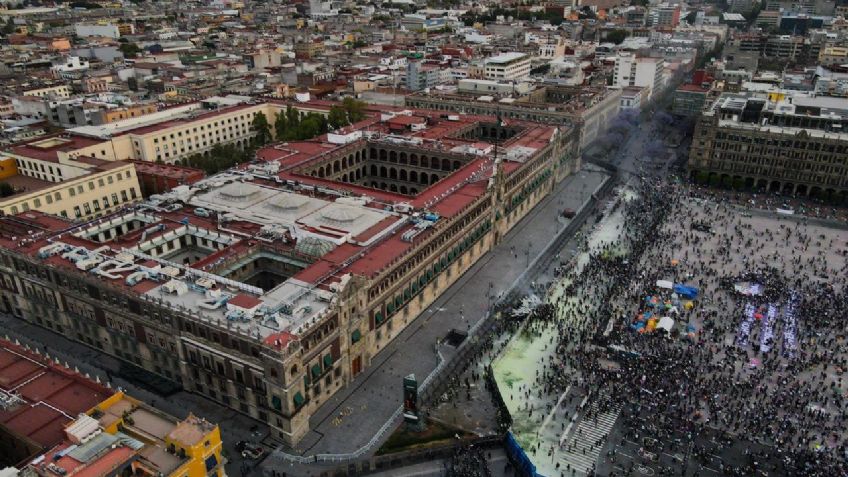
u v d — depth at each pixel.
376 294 123.19
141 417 80.06
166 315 110.06
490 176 177.00
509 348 128.12
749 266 164.12
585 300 146.50
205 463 75.50
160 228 142.25
